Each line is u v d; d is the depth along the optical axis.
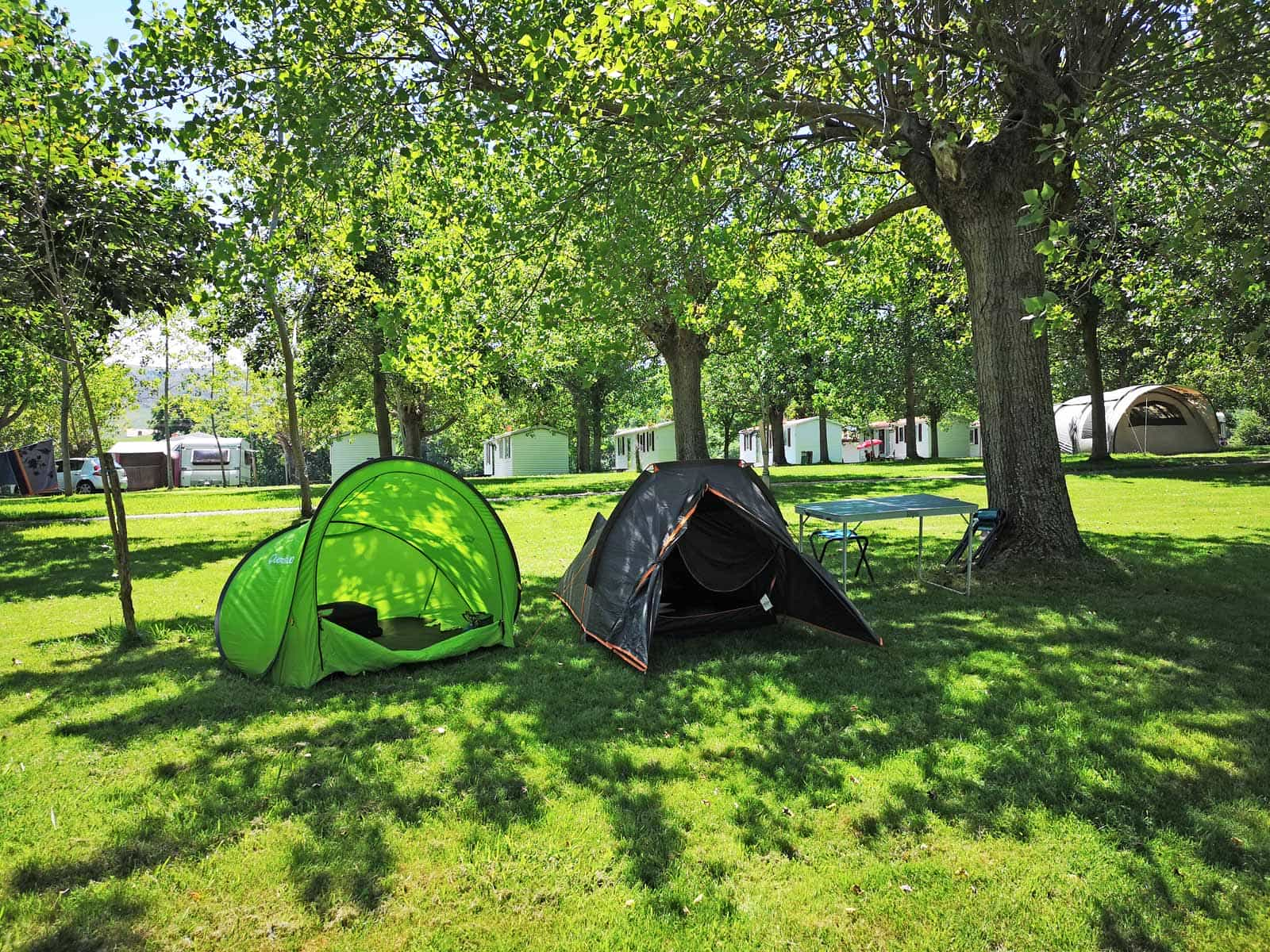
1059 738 4.45
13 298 10.68
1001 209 7.96
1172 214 8.03
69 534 15.09
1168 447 30.78
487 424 38.06
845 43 7.00
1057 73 7.53
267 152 6.82
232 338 20.86
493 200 10.35
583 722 4.93
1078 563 8.09
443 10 7.39
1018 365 8.15
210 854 3.52
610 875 3.30
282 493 24.11
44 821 3.81
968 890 3.13
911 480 22.75
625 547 6.69
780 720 4.86
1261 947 2.78
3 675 6.15
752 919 3.00
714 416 46.53
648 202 7.33
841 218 10.40
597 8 6.25
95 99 6.37
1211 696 5.00
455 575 7.32
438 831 3.66
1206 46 6.08
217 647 6.33
